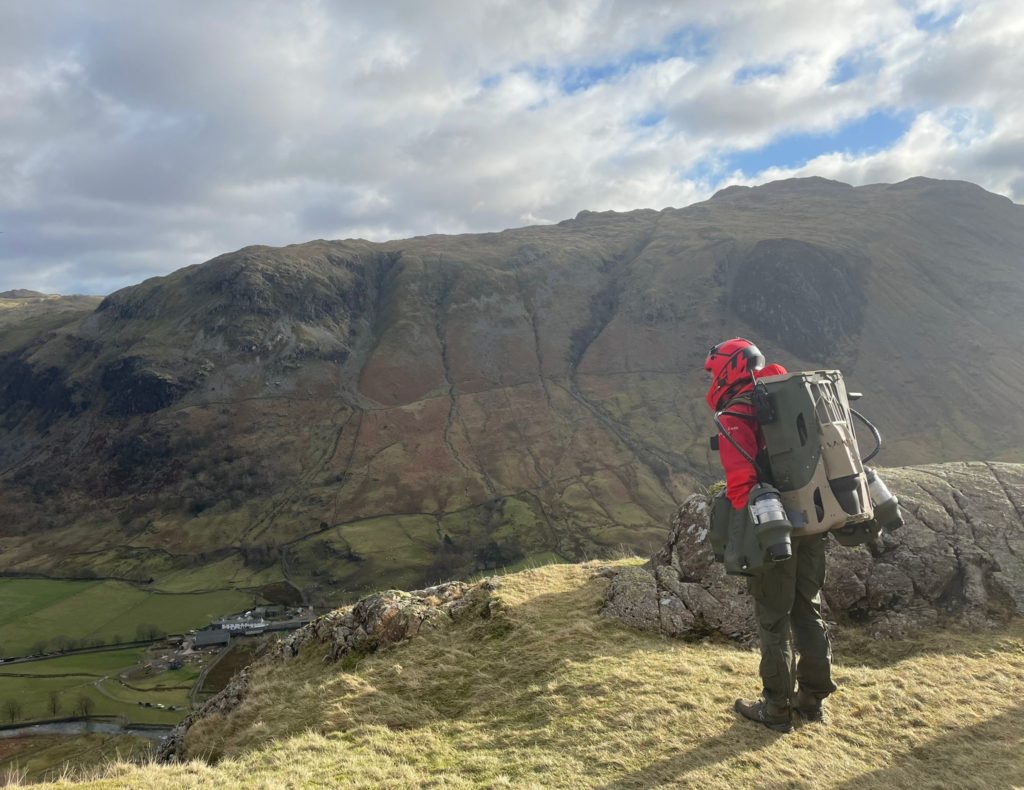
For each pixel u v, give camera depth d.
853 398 6.29
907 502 10.27
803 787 5.11
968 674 7.33
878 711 6.45
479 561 115.69
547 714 7.11
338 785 5.87
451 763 6.27
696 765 5.56
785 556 5.25
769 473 5.81
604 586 11.12
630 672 7.82
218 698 10.61
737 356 6.11
